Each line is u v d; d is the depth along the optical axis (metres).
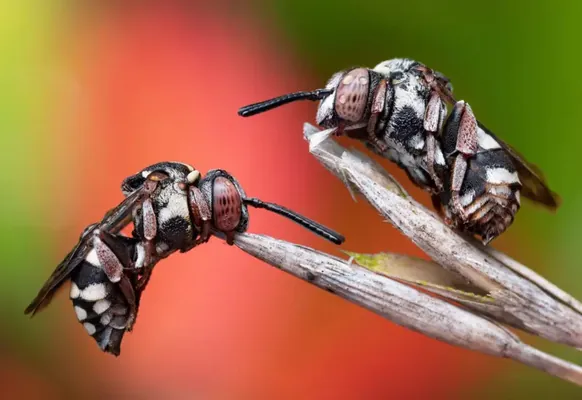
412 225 0.07
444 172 0.07
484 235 0.07
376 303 0.07
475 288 0.07
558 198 0.07
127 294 0.07
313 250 0.07
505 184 0.07
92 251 0.07
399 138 0.07
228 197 0.07
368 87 0.07
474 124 0.07
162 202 0.07
